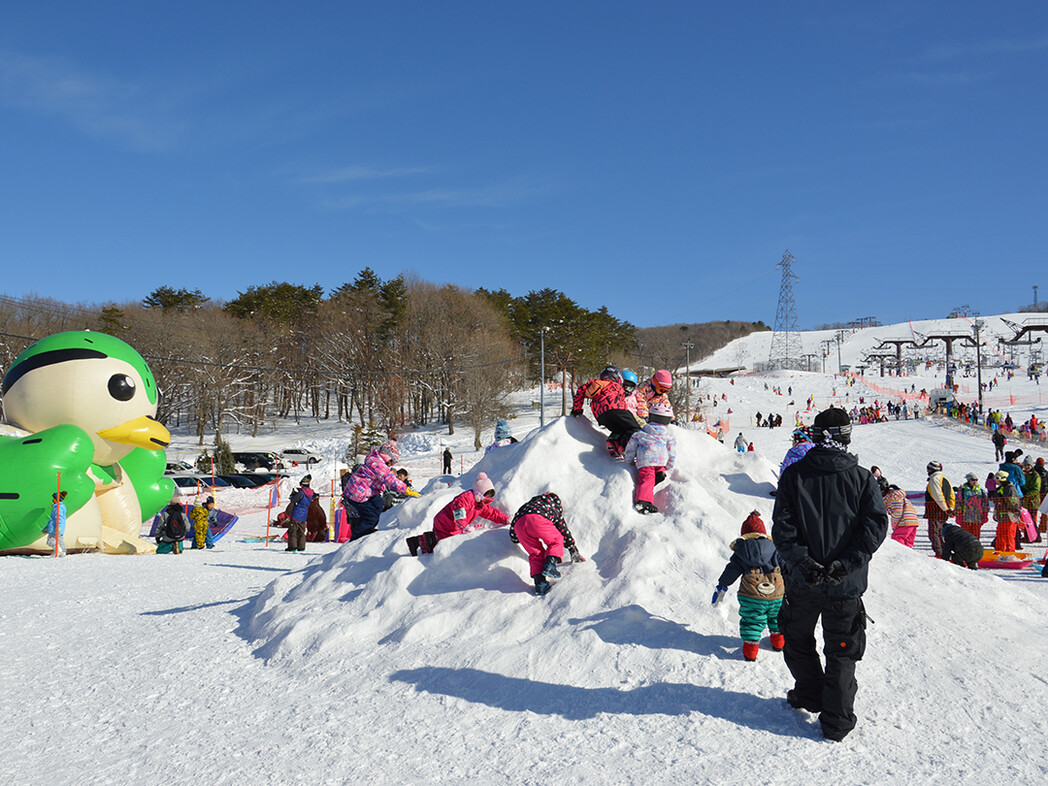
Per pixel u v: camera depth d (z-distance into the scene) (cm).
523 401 8150
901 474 3156
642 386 768
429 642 536
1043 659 474
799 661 408
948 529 1076
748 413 8138
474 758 382
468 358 6538
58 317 6306
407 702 459
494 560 607
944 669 460
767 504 661
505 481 686
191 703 492
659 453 643
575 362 7906
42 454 1487
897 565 611
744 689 433
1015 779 344
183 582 934
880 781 343
